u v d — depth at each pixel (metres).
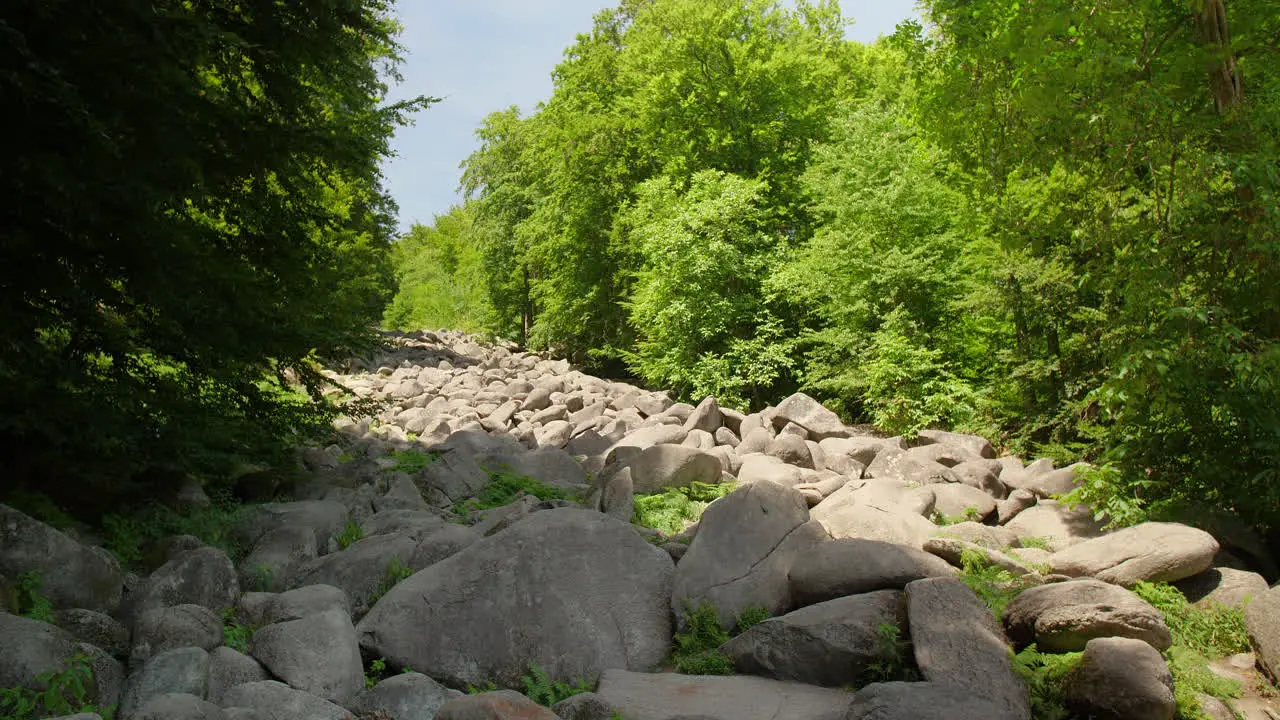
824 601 5.89
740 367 26.31
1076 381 14.37
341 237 11.05
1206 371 7.46
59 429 7.07
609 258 36.69
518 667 5.82
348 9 8.20
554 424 16.80
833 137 25.83
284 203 8.87
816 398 27.61
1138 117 7.67
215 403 9.14
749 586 6.46
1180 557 6.51
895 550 6.23
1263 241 7.07
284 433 9.85
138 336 7.80
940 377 20.33
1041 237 9.29
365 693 5.17
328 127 8.23
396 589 6.31
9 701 4.22
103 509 7.64
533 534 6.59
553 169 37.97
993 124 9.24
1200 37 7.99
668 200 28.34
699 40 29.30
